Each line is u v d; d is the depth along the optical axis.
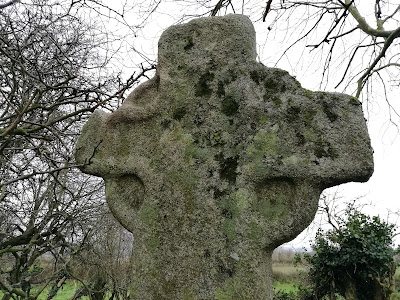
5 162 3.37
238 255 1.61
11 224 4.01
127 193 1.88
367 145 1.58
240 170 1.70
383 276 5.53
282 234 1.59
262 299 1.55
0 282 2.71
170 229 1.72
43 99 3.28
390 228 5.64
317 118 1.66
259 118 1.73
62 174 4.09
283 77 1.76
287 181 1.65
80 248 3.79
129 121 1.92
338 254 5.70
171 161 1.80
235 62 1.84
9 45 2.51
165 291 1.66
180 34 1.95
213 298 1.58
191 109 1.84
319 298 6.17
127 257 6.88
